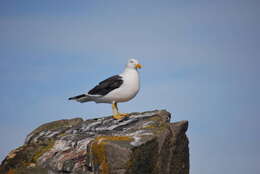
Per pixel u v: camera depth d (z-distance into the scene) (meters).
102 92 14.71
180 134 12.64
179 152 12.65
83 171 11.48
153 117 13.62
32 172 11.66
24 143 14.02
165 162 12.05
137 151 10.97
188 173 13.22
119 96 14.61
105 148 10.87
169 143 12.22
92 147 11.20
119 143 11.03
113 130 12.98
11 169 11.98
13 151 12.80
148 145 11.30
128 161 10.75
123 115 14.30
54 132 13.66
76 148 12.24
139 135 11.71
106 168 10.80
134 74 14.74
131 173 10.85
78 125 13.95
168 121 13.80
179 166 12.67
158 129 12.30
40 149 12.63
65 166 11.70
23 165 12.14
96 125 13.66
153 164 11.55
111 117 14.30
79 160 11.73
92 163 11.23
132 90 14.63
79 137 12.82
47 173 11.72
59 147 12.49
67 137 12.95
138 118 13.67
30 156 12.42
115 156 10.80
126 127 13.12
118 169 10.75
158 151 11.71
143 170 11.25
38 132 14.31
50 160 12.00
